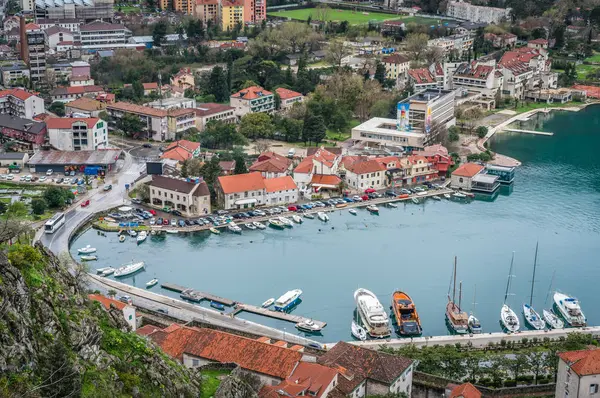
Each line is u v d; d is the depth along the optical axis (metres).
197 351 183.00
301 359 179.88
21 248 121.94
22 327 108.69
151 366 128.75
